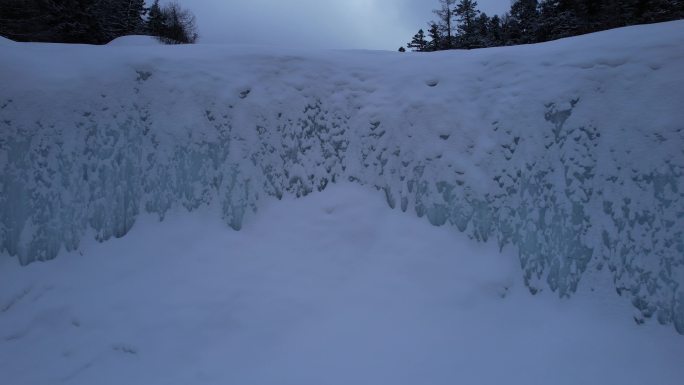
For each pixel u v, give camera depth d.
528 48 6.79
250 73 7.00
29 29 23.27
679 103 5.02
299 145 6.64
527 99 5.93
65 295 5.08
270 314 4.79
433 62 7.21
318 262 5.48
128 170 6.09
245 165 6.29
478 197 5.66
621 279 4.71
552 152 5.50
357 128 6.76
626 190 4.97
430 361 4.20
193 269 5.32
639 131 5.10
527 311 4.81
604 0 23.09
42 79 6.48
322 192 6.39
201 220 5.93
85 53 7.14
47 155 6.02
